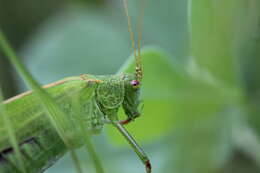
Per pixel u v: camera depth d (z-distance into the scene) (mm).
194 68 181
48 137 175
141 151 179
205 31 175
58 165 189
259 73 180
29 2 213
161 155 183
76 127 174
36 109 174
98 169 160
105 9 201
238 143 185
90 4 205
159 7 194
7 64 206
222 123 182
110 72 194
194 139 181
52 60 194
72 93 177
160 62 179
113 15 198
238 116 182
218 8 174
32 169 175
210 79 181
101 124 182
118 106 181
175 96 181
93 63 194
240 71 181
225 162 185
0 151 173
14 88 207
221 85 181
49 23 205
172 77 180
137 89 180
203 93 181
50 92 176
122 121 183
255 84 181
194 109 181
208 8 173
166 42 193
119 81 181
